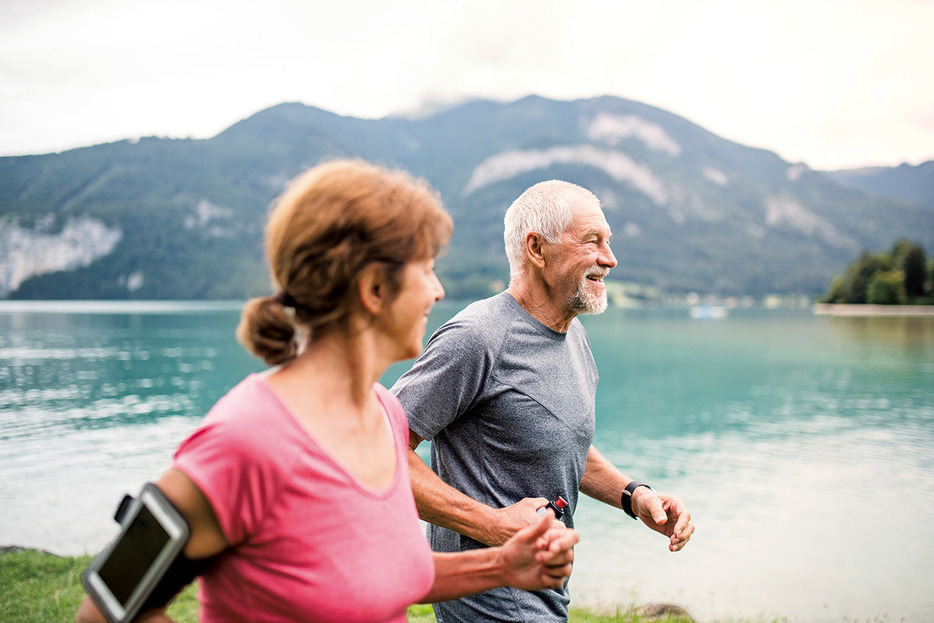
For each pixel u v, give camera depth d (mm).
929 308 144875
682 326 120938
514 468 2084
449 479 2133
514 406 2043
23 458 22578
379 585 1003
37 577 6332
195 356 60938
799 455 25156
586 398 2242
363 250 987
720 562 13609
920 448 26359
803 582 12633
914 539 15523
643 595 11266
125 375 47719
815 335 93938
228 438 911
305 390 1021
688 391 43062
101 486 18562
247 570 952
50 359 58188
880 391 42656
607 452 25797
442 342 1995
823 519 17156
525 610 2045
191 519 899
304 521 945
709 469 22875
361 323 1030
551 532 1161
